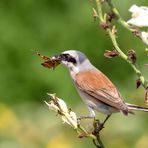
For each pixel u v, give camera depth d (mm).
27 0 16484
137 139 13070
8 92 15594
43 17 16281
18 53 15977
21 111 14156
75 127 7699
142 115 13203
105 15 8039
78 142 13375
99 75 9867
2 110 14156
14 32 16172
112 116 13234
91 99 9680
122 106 8844
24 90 15594
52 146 13352
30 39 16094
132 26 7891
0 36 16141
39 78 15609
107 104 9461
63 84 15344
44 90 15531
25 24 16297
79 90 9914
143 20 7809
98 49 15781
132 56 7941
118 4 14781
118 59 15531
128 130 13102
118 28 15219
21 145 13438
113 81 15312
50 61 8828
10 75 15727
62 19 16172
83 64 10109
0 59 15914
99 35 15781
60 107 7699
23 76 15727
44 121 13734
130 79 14969
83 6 16031
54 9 16344
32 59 15906
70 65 10086
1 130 13594
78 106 13648
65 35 15992
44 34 16141
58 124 13641
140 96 13625
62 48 15914
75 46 15906
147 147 13023
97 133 7730
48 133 13570
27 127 13680
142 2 14750
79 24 15945
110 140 13133
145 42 7812
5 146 13375
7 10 16500
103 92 9477
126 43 15211
